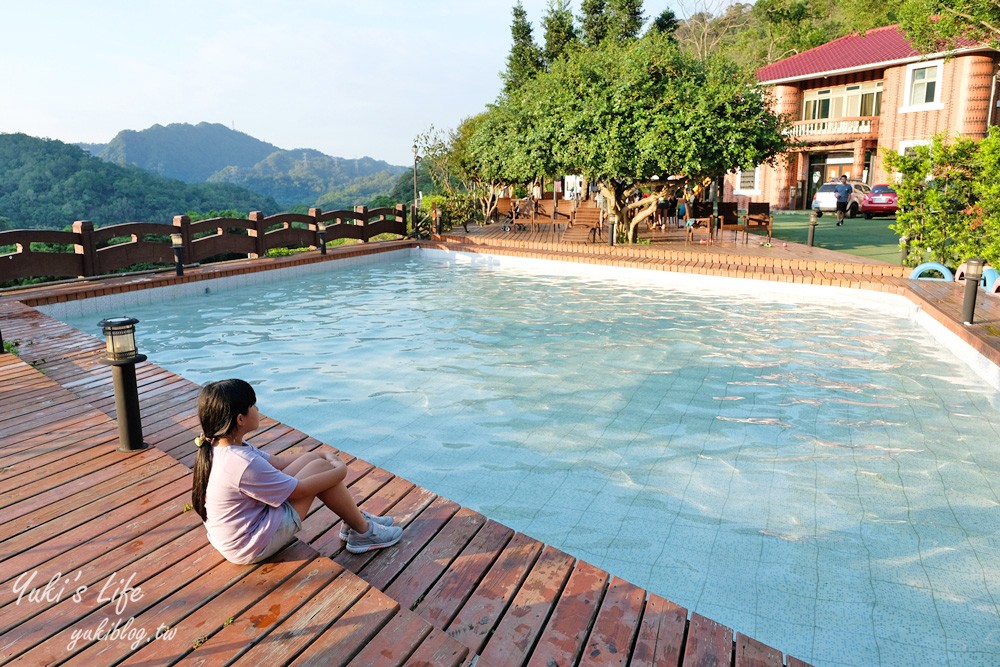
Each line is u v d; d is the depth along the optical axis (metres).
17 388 6.30
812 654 3.28
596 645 2.94
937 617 3.57
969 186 12.68
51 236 12.99
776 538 4.38
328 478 3.30
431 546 3.74
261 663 2.54
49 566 3.20
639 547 4.27
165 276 13.66
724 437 6.11
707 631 3.11
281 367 8.44
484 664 2.79
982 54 25.80
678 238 20.22
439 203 25.52
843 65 30.19
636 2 41.12
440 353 9.05
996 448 5.85
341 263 17.80
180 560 3.26
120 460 4.55
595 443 5.96
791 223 25.41
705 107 15.27
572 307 12.14
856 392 7.36
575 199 29.27
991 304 9.95
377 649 2.67
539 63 44.47
